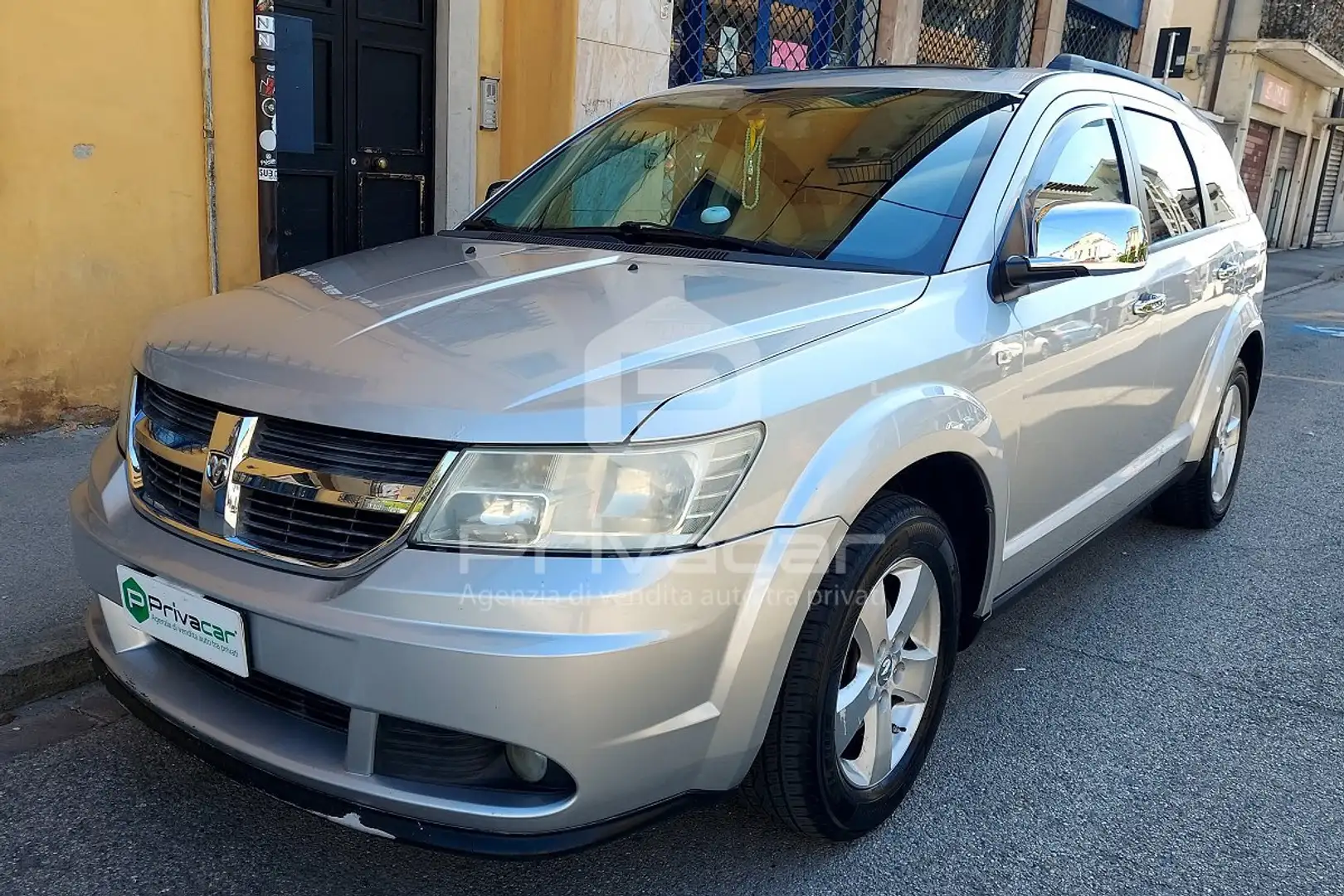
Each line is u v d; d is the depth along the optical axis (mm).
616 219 3268
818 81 3580
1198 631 3881
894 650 2518
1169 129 4145
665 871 2439
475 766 1972
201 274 5430
